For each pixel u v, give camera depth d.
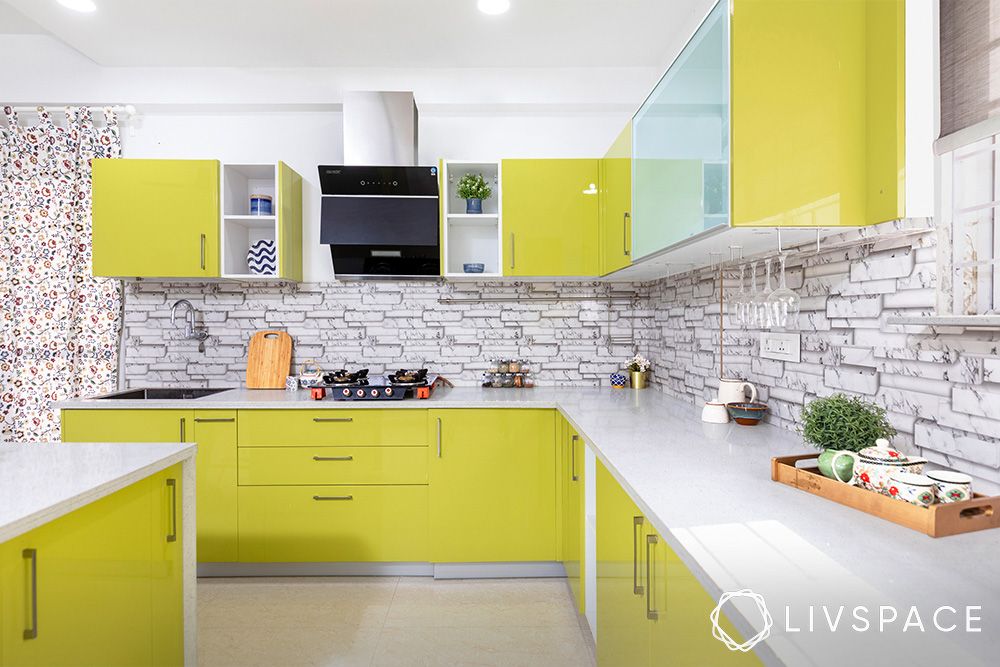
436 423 2.92
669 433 2.07
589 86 3.41
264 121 3.55
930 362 1.38
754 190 1.48
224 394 3.22
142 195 3.12
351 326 3.55
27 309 3.39
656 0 2.69
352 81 3.40
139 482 1.58
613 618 1.71
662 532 1.17
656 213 2.13
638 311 3.60
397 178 3.17
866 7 1.48
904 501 1.16
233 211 3.29
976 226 1.30
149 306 3.52
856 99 1.48
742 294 1.74
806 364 1.93
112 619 1.47
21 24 3.22
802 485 1.39
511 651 2.23
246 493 2.91
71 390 3.42
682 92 1.84
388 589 2.80
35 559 1.21
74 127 3.41
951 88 1.33
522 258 3.22
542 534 2.93
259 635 2.36
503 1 2.69
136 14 2.79
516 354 3.58
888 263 1.52
